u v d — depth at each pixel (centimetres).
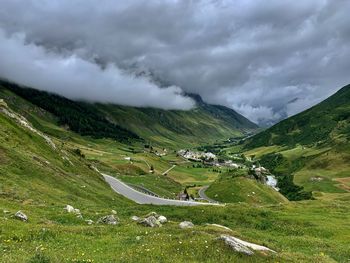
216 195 18612
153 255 2802
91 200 9325
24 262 2183
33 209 5369
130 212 6662
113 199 10431
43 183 8550
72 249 2912
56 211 5444
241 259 2931
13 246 2756
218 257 2891
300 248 4719
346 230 6006
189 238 3316
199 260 2816
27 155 9738
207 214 6688
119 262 2566
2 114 12275
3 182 7062
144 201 13462
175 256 2825
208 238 3275
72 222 4603
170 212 6869
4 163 8344
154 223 4512
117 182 18512
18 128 12162
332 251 4603
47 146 12812
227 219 6588
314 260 3400
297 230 5975
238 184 19075
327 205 8606
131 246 3092
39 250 2681
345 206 8494
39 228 3512
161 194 18062
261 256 3092
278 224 6350
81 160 16850
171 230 3866
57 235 3341
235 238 3369
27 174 8550
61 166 11806
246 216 6706
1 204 5175
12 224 3525
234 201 17562
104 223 4578
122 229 3944
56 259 2352
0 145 9044
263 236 5316
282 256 3259
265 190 19012
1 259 2238
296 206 8462
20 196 6525
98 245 3122
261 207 8081
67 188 9238
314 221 6525
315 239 5238
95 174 15100
